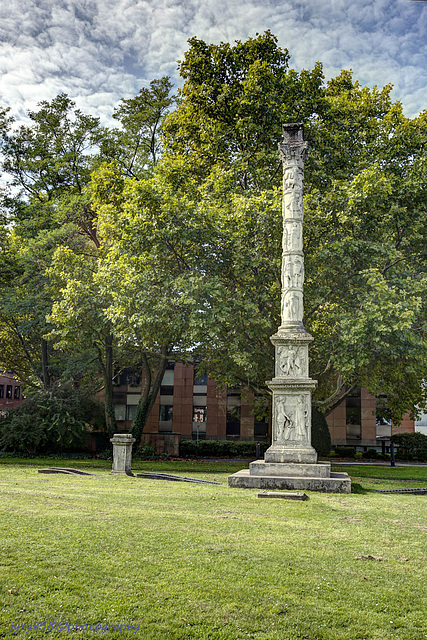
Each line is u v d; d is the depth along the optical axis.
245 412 45.59
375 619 5.73
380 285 20.44
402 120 25.86
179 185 25.80
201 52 26.38
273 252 23.05
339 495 13.52
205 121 26.06
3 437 32.34
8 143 36.97
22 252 32.34
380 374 25.67
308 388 15.48
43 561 6.94
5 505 10.39
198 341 23.53
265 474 14.94
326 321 22.98
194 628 5.37
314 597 6.21
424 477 22.09
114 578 6.50
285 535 8.87
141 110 33.94
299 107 25.17
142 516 9.78
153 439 35.34
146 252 23.48
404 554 8.08
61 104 35.81
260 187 24.84
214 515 10.24
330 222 22.83
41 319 31.33
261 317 22.48
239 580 6.61
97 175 28.98
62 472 18.78
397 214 23.33
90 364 36.16
